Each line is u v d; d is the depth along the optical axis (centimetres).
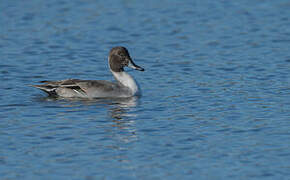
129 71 2319
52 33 2945
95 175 1273
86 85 1906
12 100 1870
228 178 1255
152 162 1338
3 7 3494
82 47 2702
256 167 1308
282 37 2822
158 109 1767
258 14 3300
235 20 3181
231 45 2703
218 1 3634
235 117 1669
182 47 2691
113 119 1659
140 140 1479
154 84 2114
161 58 2512
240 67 2330
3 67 2342
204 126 1588
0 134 1523
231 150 1405
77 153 1393
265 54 2531
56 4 3578
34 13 3353
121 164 1327
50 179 1255
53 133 1534
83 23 3150
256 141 1464
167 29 3019
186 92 1980
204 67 2345
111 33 2955
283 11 3353
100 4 3578
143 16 3284
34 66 2375
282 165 1316
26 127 1585
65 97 1917
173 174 1275
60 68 2358
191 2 3616
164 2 3619
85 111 1745
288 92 1944
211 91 1983
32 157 1370
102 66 2406
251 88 2012
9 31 2980
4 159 1358
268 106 1778
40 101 1862
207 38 2841
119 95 1922
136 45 2745
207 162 1336
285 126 1577
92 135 1519
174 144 1447
